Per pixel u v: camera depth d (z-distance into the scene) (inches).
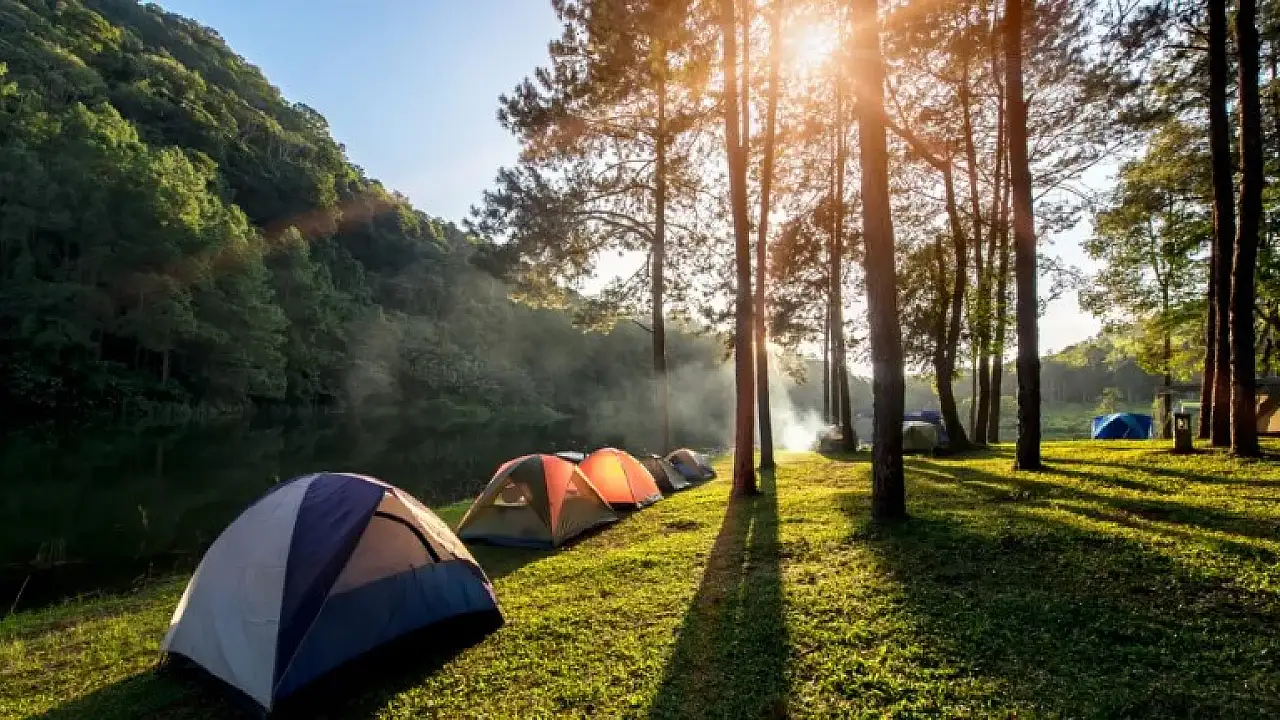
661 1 370.6
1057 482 366.3
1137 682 140.5
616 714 149.5
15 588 382.9
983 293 669.9
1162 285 767.7
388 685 175.9
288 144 3393.2
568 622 213.5
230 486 810.8
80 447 1141.7
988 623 176.7
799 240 816.9
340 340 2532.0
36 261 1542.8
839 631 183.3
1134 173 637.9
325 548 185.2
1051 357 1031.0
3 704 182.7
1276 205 565.6
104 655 219.3
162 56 3132.4
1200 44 501.4
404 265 3538.4
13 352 1384.1
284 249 2321.6
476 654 192.9
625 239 724.7
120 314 1659.7
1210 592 182.2
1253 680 136.8
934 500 350.6
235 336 1845.5
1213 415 452.8
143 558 453.7
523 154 670.5
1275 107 539.5
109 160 1637.6
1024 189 429.7
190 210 1721.2
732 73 437.7
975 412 865.5
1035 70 623.5
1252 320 389.7
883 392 310.2
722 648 180.2
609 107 621.6
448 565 210.4
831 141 765.3
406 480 884.6
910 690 146.8
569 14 501.7
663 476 554.9
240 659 169.3
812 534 299.0
